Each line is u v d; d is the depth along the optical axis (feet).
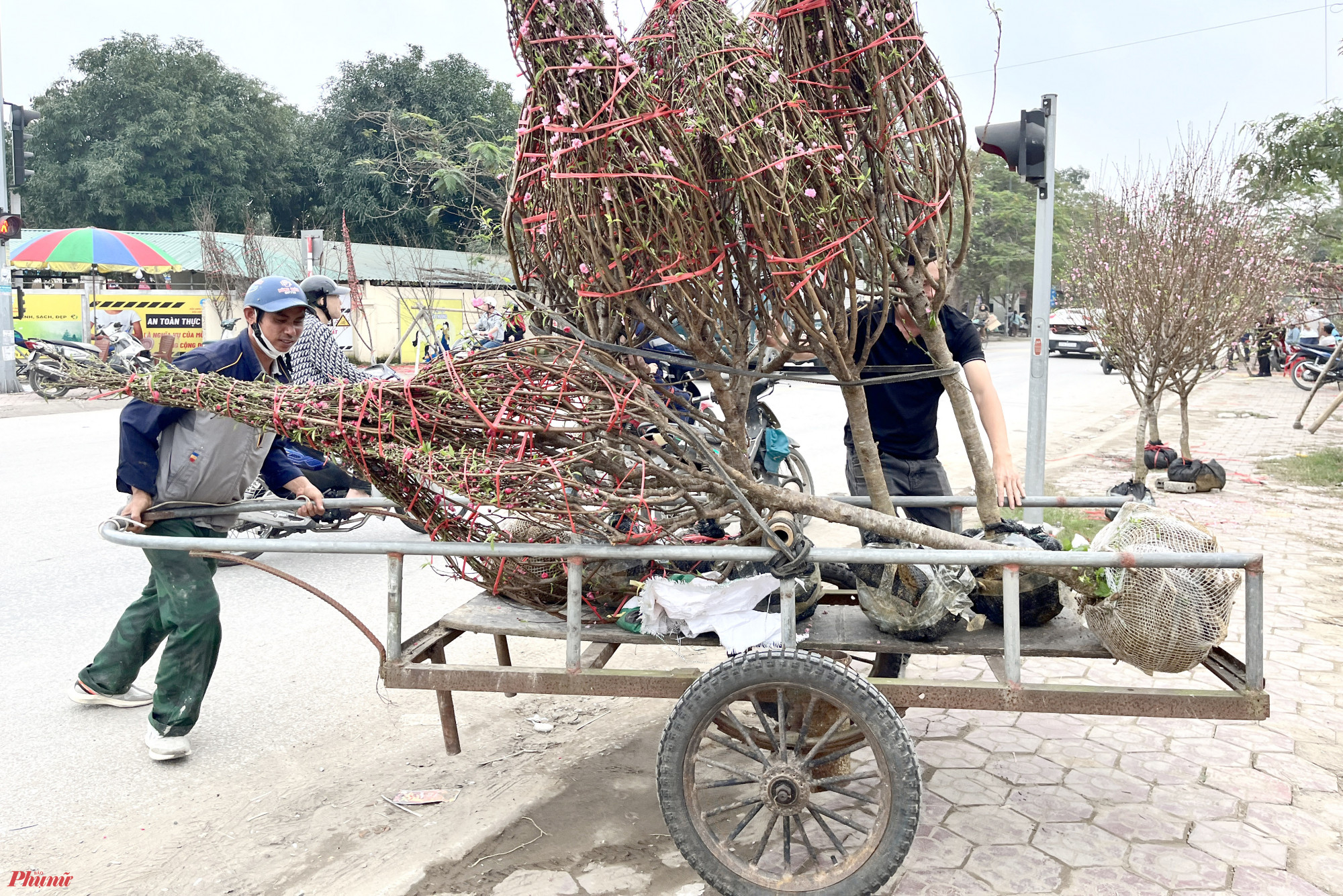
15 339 54.85
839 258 8.42
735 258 8.54
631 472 9.02
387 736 12.58
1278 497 26.89
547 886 9.04
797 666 8.12
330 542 9.18
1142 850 9.36
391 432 8.87
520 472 8.66
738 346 8.93
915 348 11.47
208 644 11.87
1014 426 44.16
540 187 8.66
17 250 61.87
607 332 9.17
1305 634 15.34
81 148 105.81
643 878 9.14
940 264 9.21
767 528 8.67
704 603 9.23
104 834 10.31
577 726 12.76
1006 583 8.34
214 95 105.91
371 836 10.10
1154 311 25.00
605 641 9.49
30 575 19.26
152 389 9.45
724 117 7.80
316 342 18.04
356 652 15.53
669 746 8.31
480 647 15.56
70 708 13.48
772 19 8.46
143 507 11.19
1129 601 8.50
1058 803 10.27
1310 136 32.78
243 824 10.44
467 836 9.93
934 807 10.22
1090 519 22.75
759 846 8.53
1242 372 87.45
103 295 64.39
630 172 7.89
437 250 75.20
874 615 9.32
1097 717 12.44
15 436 38.09
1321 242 39.83
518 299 9.46
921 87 8.53
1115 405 55.11
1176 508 25.35
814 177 8.00
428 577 19.80
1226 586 8.55
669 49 8.14
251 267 66.64
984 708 8.45
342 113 90.74
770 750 9.21
